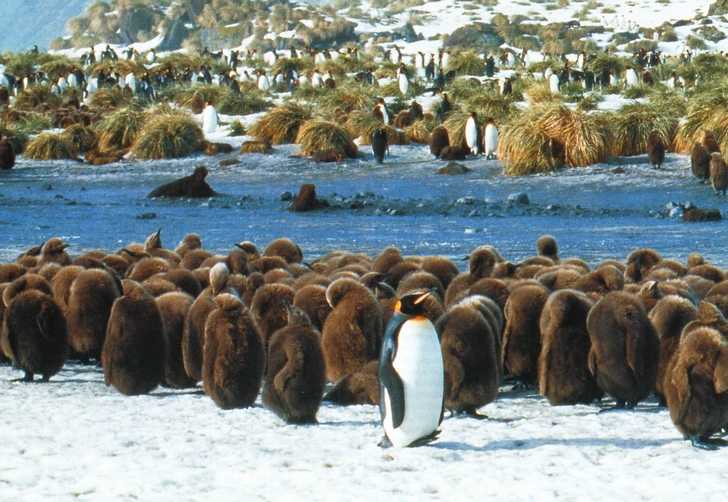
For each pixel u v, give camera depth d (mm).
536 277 26094
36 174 88250
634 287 24438
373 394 20047
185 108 124438
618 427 17078
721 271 29531
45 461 14547
